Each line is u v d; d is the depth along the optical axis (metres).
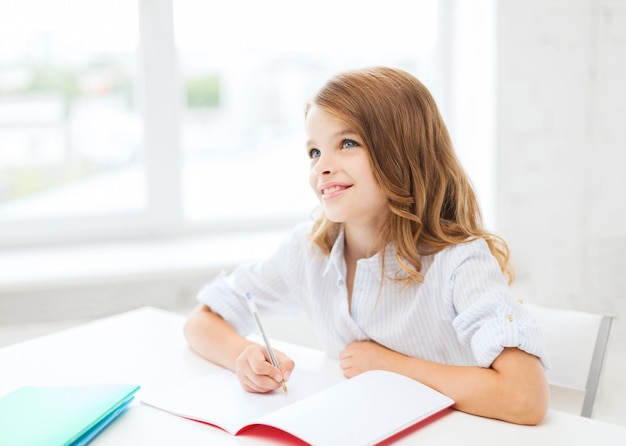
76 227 2.03
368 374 0.91
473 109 2.09
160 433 0.81
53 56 1.96
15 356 1.11
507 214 2.02
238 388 0.94
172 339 1.18
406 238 1.02
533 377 0.83
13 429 0.78
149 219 2.09
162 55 2.01
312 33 2.15
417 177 1.02
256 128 2.17
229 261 1.81
